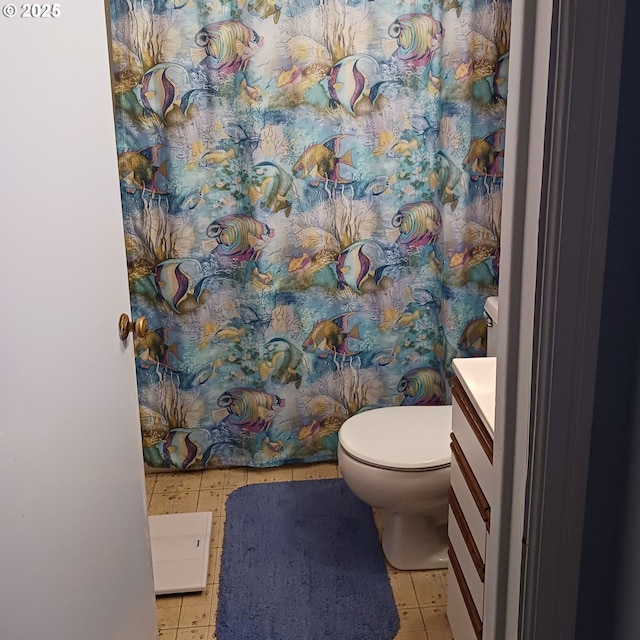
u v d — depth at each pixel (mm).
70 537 1147
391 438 2178
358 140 2537
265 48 2432
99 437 1299
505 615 1130
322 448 2855
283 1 2400
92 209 1292
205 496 2674
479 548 1565
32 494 1005
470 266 2654
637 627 964
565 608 1031
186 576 2176
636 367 935
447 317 2686
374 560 2277
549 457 961
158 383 2748
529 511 999
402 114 2529
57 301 1109
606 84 838
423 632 1969
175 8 2391
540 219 896
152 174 2533
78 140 1221
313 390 2777
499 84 2498
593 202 874
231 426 2809
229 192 2564
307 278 2652
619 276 920
